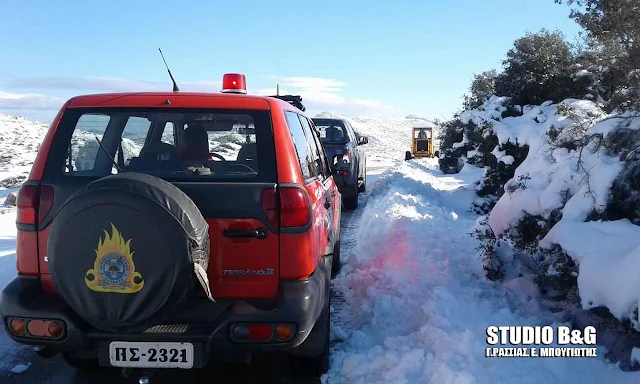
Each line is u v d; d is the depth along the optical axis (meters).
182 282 3.11
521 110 10.80
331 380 4.27
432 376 3.99
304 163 4.14
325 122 12.74
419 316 5.11
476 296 5.71
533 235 5.63
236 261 3.43
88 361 4.48
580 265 4.30
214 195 3.42
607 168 4.77
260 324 3.33
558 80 10.25
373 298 5.76
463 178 17.86
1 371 4.47
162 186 3.18
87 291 3.11
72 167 3.72
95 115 3.83
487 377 3.97
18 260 3.56
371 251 7.93
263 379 4.34
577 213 4.80
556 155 5.76
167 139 4.48
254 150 3.87
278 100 4.05
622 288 3.85
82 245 3.09
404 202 10.93
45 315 3.34
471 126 13.43
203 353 3.34
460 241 7.96
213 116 3.86
